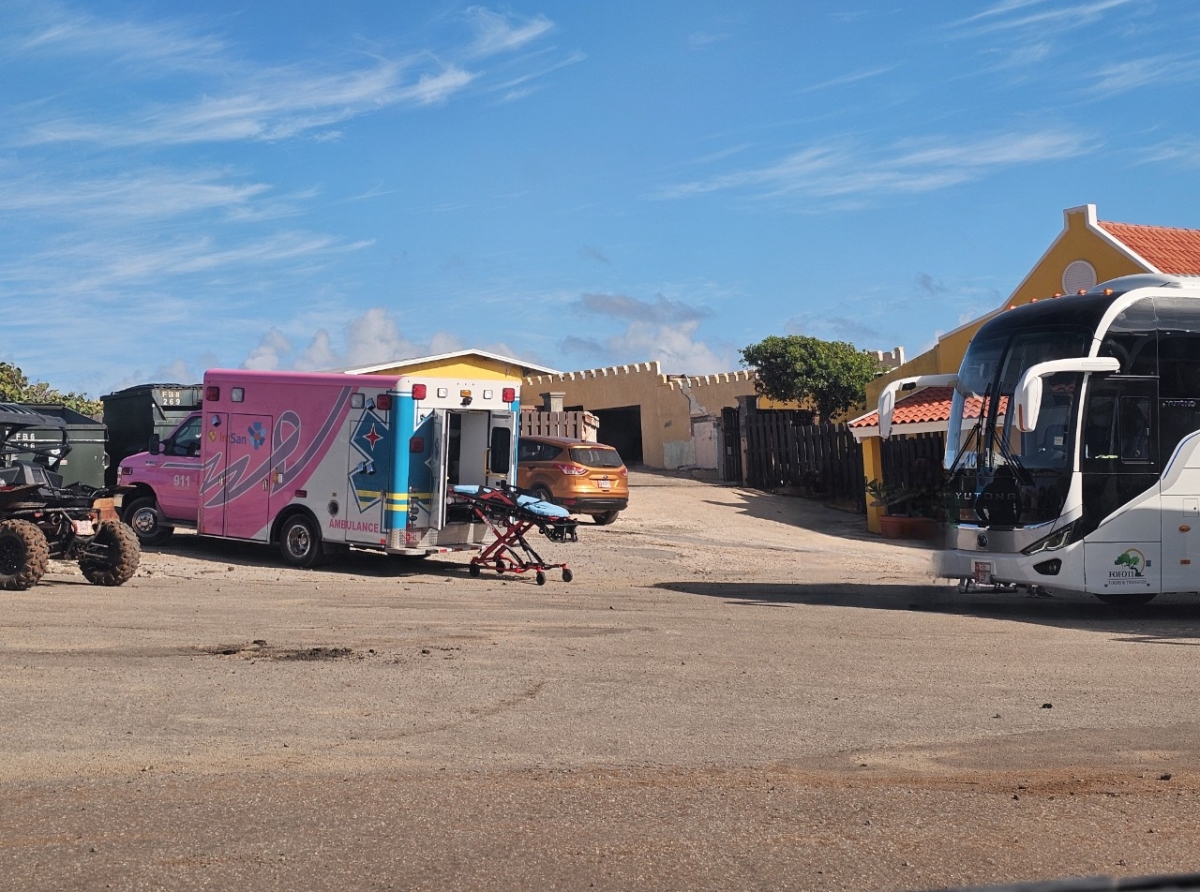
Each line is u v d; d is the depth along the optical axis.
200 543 20.55
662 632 12.04
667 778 6.54
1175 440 14.19
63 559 15.32
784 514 30.64
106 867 5.07
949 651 11.09
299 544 17.86
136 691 8.56
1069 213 28.27
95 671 9.29
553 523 16.98
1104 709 8.45
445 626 12.12
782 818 5.86
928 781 6.55
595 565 19.88
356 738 7.33
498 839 5.50
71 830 5.55
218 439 18.66
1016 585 14.41
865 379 38.66
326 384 17.59
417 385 16.92
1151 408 14.14
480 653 10.46
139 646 10.47
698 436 40.94
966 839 5.60
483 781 6.43
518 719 7.90
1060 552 13.87
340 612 13.07
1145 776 6.70
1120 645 11.65
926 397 30.77
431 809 5.93
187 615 12.52
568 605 14.30
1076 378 13.98
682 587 16.98
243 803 5.98
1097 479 13.94
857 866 5.22
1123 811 6.06
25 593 14.10
